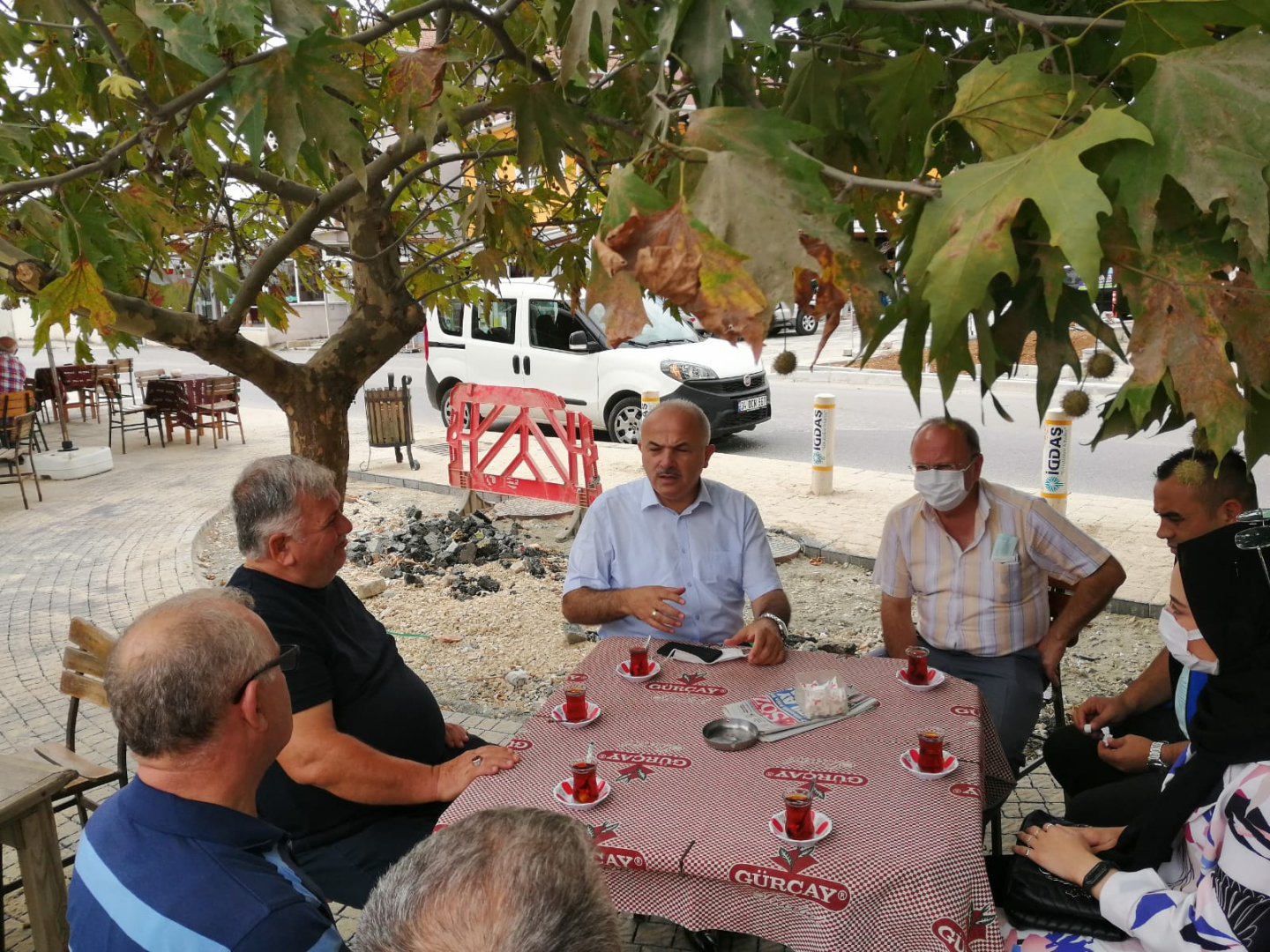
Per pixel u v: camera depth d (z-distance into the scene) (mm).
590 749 2605
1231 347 1074
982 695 3107
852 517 8531
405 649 6035
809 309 1021
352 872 2637
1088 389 12930
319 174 1707
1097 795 2900
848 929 1941
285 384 2941
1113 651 5551
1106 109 1009
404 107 1759
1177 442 11531
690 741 2635
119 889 1604
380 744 2900
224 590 2055
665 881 2090
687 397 11531
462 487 8797
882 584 3799
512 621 6500
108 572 7844
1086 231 938
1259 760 1936
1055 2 1597
